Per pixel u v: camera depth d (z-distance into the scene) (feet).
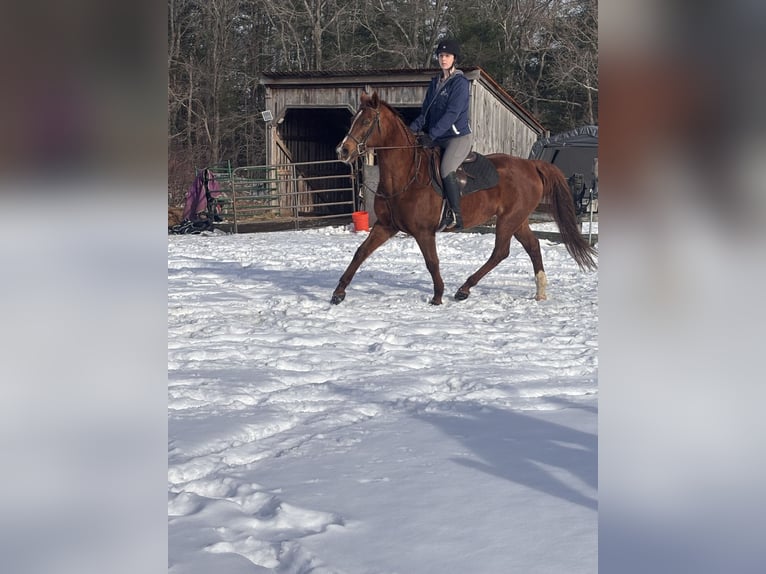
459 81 28.89
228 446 13.71
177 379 18.57
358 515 10.16
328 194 88.74
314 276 39.37
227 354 21.62
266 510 10.53
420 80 70.18
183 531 9.59
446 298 32.04
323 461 12.71
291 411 16.08
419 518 9.97
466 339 24.31
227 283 36.40
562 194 32.27
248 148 121.08
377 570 8.45
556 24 115.03
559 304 31.17
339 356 21.65
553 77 113.91
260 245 56.08
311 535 9.43
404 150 28.91
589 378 19.16
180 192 100.22
